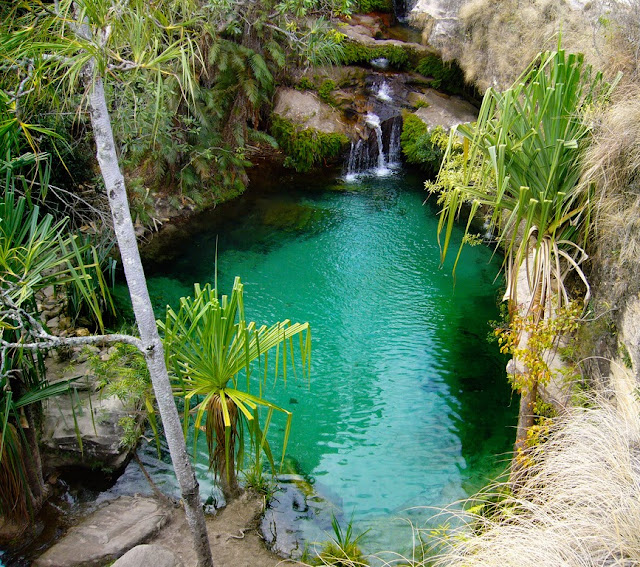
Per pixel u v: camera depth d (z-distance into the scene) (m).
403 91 11.88
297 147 11.11
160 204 9.48
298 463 5.23
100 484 4.84
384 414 5.87
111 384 4.96
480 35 8.95
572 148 3.83
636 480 2.81
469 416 5.84
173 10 2.60
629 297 3.84
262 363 6.55
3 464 3.96
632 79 4.76
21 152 5.47
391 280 8.21
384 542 4.39
